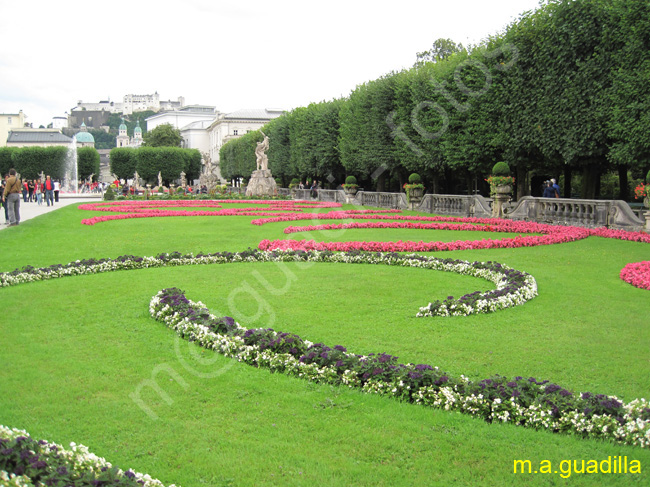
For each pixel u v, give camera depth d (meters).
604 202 20.05
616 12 21.88
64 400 5.60
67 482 3.70
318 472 4.34
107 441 4.82
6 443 3.95
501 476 4.30
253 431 4.99
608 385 5.99
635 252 14.95
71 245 17.06
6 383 6.00
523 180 30.06
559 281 11.28
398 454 4.61
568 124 23.84
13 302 9.52
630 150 21.58
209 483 4.22
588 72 22.91
